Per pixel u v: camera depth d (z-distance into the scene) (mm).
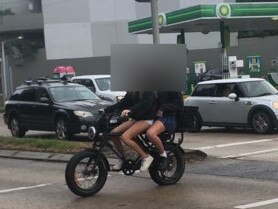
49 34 59094
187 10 27281
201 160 11234
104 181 8406
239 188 8359
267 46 54375
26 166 11617
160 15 28984
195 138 15500
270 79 30109
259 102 15672
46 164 11773
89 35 58938
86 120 15281
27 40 62375
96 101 16344
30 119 17141
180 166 8953
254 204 7266
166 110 8391
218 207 7168
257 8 27203
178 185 8789
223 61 28469
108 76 22250
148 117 8289
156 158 8570
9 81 60625
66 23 59000
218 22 29469
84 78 22141
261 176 9250
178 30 33125
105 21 58844
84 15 58875
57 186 9141
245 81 16484
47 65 59594
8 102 18234
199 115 17109
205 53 56719
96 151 8289
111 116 8320
